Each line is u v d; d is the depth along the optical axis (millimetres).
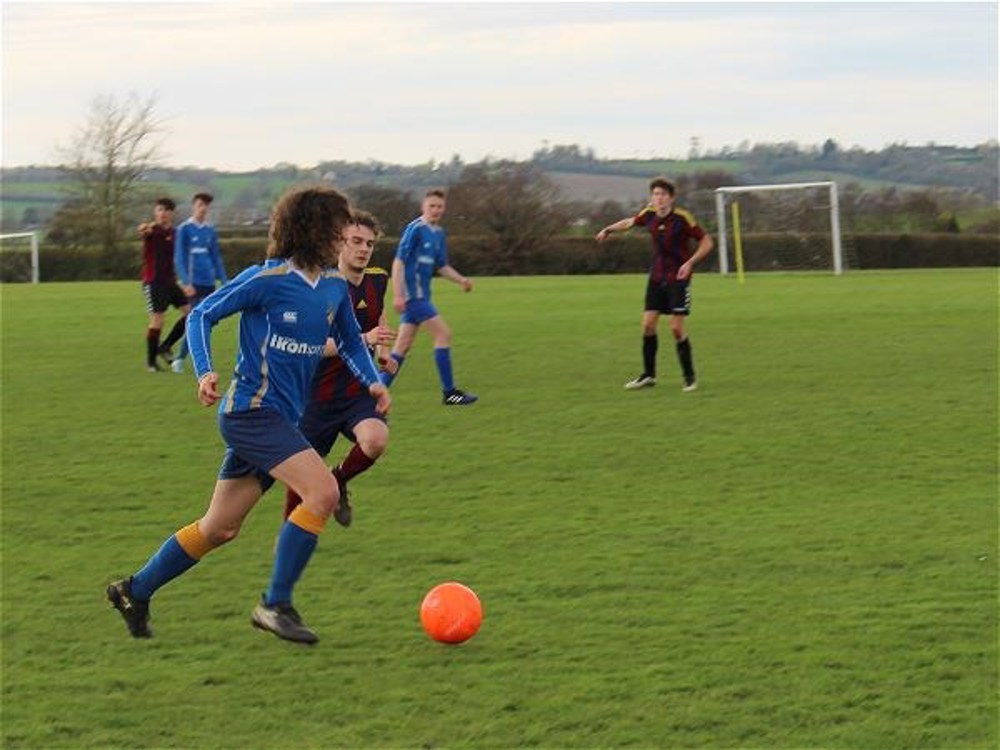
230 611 10633
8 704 8727
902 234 80062
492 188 77125
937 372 25531
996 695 8625
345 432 12578
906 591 10906
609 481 15648
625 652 9508
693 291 51688
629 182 104625
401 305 21781
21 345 33219
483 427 19641
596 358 28734
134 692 8914
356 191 78625
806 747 7891
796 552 12195
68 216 79062
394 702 8664
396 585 11297
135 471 16766
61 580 11703
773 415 20500
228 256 75500
